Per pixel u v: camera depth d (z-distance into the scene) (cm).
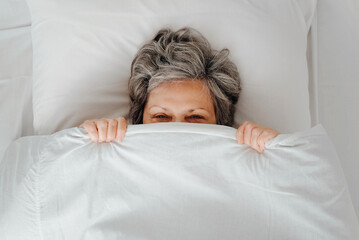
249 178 82
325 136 84
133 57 106
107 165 85
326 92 119
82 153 87
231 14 106
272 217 81
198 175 82
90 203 84
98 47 105
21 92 113
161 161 83
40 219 86
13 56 117
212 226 81
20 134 109
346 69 120
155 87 94
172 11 107
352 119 117
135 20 106
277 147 83
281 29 107
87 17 105
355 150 115
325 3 123
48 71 104
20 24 121
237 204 82
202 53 95
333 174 81
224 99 97
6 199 88
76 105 104
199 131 84
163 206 82
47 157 89
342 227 79
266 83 105
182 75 92
